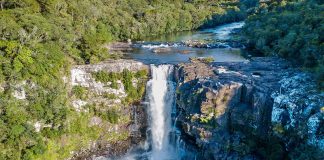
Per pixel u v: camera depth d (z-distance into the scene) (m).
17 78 76.06
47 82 80.00
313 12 113.19
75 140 82.69
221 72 89.56
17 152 72.44
